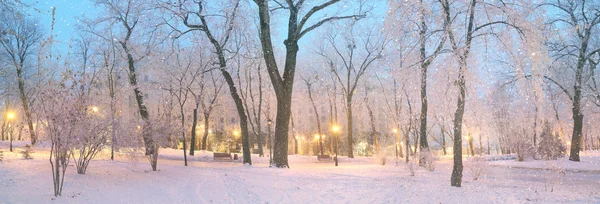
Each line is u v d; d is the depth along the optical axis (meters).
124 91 34.41
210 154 36.62
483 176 16.92
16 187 10.33
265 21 21.16
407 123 34.38
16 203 8.51
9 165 14.90
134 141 14.05
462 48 12.17
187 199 10.11
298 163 34.00
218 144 54.62
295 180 14.77
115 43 31.22
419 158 23.00
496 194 11.31
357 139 54.56
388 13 13.59
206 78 39.59
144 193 10.62
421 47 13.71
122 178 13.21
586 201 9.98
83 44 34.84
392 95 40.62
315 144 58.59
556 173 14.24
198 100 35.97
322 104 52.12
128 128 14.05
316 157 39.88
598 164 23.48
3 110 44.75
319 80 46.16
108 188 11.03
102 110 12.95
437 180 15.09
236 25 25.70
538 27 12.57
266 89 42.97
